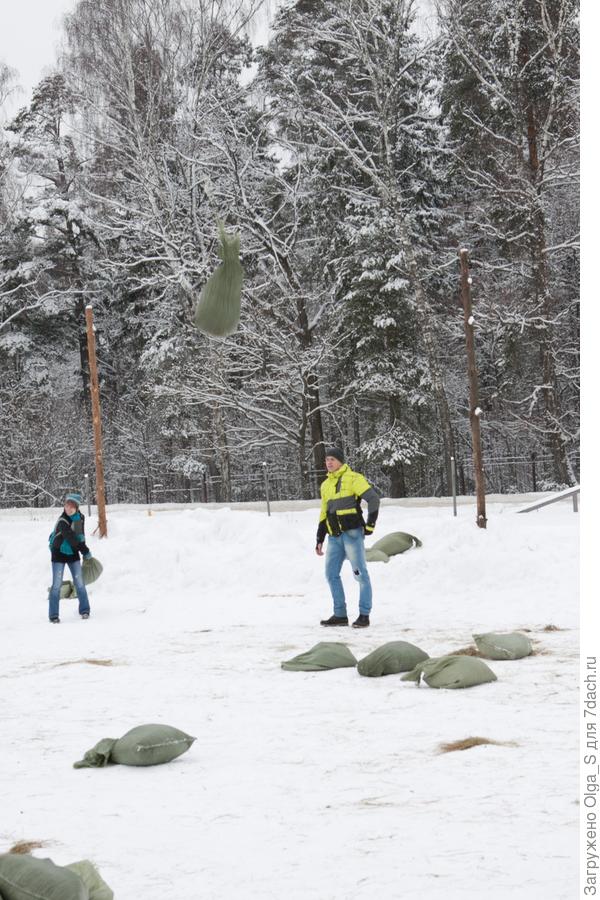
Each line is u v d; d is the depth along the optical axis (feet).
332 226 137.69
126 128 125.49
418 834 13.28
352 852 12.69
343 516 37.17
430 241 142.61
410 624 37.37
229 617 42.42
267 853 12.92
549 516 71.05
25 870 10.09
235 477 160.25
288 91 134.10
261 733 20.94
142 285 134.62
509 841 12.67
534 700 22.88
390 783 16.28
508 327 122.21
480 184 124.77
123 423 161.68
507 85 123.24
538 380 137.49
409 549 51.62
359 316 127.13
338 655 29.19
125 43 123.13
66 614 47.60
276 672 28.53
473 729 20.10
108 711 24.06
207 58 126.00
